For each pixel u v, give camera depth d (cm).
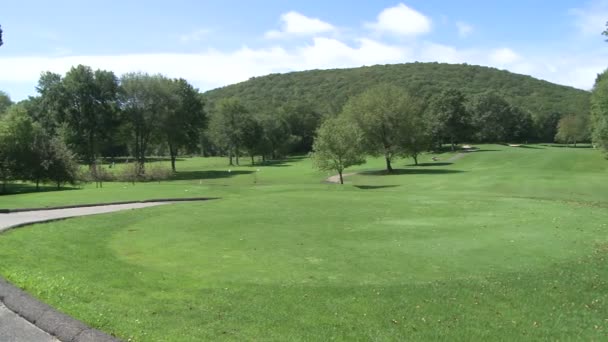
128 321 708
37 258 1115
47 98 6731
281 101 16288
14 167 4438
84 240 1447
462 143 11369
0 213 2089
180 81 7550
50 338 612
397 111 6109
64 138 6412
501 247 1348
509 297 919
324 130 4753
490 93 12188
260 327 739
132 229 1695
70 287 864
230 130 9325
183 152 12581
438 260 1211
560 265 1149
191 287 957
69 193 3066
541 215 1895
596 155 6278
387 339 714
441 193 3025
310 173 6512
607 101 5425
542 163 5994
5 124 4538
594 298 916
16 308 697
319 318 795
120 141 7738
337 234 1581
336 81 18275
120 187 3628
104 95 6812
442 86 15225
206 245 1415
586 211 1989
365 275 1075
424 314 827
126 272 1052
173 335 669
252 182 5472
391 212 2088
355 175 5950
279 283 1006
